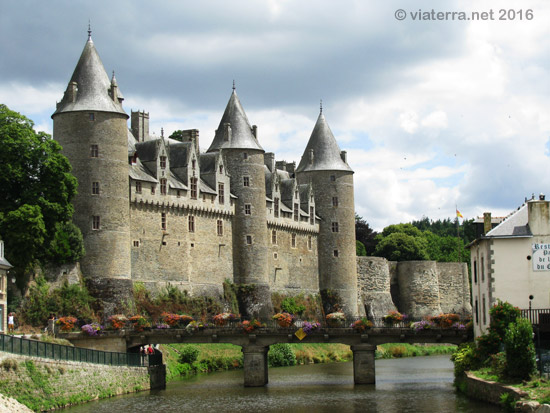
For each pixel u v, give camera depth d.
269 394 62.47
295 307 110.12
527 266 55.81
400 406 54.66
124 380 62.78
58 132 83.69
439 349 115.69
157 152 91.50
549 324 52.78
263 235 103.94
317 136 120.69
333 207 118.44
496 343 53.75
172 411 54.00
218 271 99.25
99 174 83.06
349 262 118.69
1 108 77.44
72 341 68.31
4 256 72.62
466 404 50.78
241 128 104.94
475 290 62.16
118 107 85.25
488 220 58.84
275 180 110.44
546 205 56.03
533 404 42.00
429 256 166.00
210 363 84.25
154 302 88.44
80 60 85.69
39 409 51.12
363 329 67.44
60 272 79.56
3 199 75.88
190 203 95.12
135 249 87.69
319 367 88.88
